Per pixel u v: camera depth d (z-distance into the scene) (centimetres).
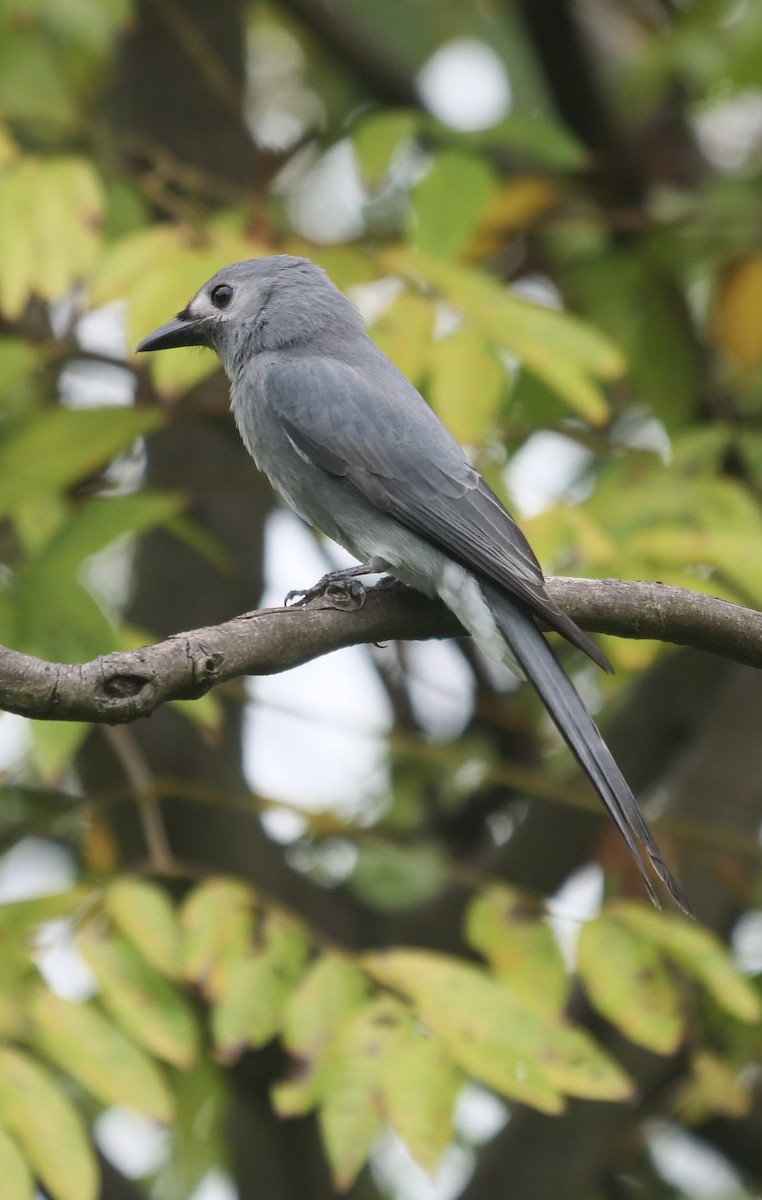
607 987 825
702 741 1234
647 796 1298
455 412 930
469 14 1523
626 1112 1151
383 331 970
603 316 1303
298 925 795
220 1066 1095
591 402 935
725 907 1198
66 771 1283
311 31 1486
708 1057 1025
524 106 1517
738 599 1019
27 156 941
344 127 1477
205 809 1200
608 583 779
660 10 1562
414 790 1380
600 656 708
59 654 891
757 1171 1263
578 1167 1148
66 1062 711
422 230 1045
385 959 781
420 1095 722
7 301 897
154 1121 705
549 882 1215
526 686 1462
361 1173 1220
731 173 1389
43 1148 682
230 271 1031
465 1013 754
